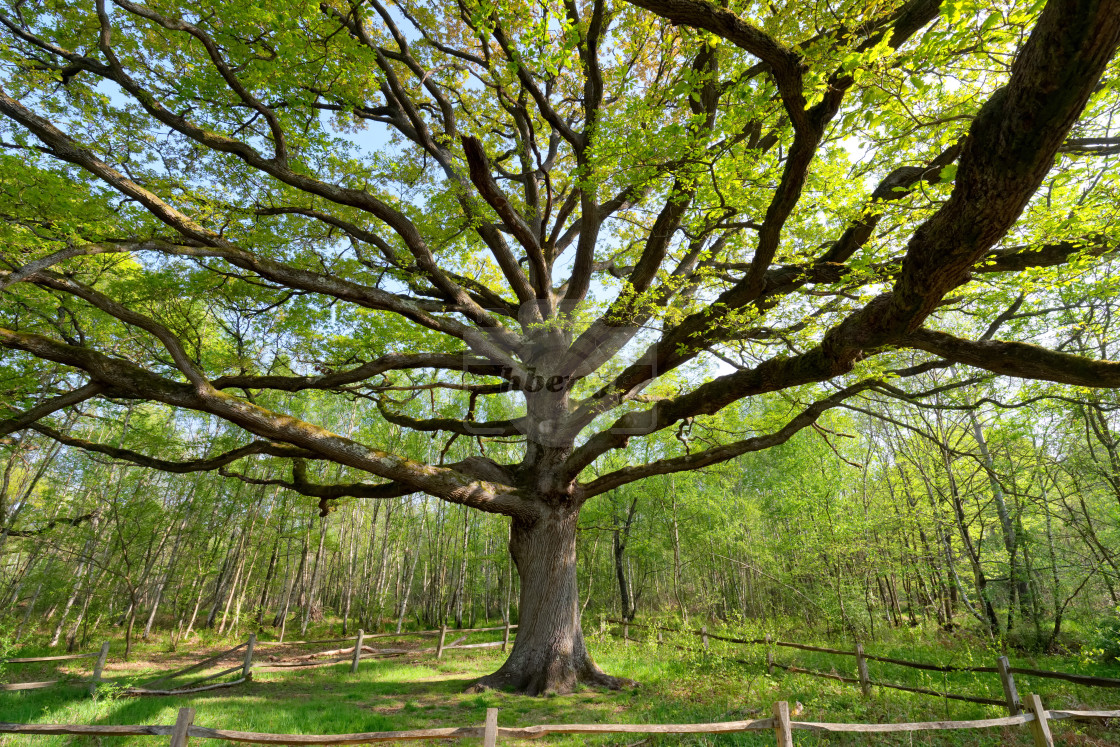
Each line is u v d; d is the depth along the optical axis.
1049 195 5.86
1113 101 5.40
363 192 8.35
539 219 11.40
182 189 8.04
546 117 8.27
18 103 6.21
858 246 6.98
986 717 6.71
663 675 10.03
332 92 8.12
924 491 15.90
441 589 28.08
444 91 11.19
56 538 17.88
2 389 9.05
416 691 9.38
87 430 21.34
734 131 5.80
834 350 5.69
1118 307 8.90
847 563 13.59
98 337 10.70
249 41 7.14
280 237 9.69
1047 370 5.60
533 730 3.83
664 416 8.34
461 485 9.11
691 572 24.62
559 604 9.70
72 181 7.21
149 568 20.05
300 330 10.74
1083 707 7.17
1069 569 12.52
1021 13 3.41
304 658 14.32
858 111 4.36
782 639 12.98
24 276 5.74
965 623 13.79
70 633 17.95
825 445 14.78
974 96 5.27
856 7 4.73
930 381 14.64
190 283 9.44
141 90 7.17
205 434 20.98
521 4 7.36
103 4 6.84
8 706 7.91
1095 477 11.05
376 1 8.50
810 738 5.97
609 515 22.61
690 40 6.89
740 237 10.44
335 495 10.61
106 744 6.09
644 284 8.70
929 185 5.61
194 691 9.42
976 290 7.08
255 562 26.53
